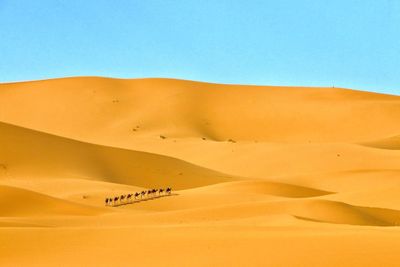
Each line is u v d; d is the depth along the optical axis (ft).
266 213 253.65
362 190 354.13
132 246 122.21
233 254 110.63
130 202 302.25
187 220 223.51
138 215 231.09
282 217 204.03
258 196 320.91
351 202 323.98
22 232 136.56
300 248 111.86
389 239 118.21
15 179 372.17
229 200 307.17
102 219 214.69
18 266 112.68
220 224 165.37
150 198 312.50
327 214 256.93
